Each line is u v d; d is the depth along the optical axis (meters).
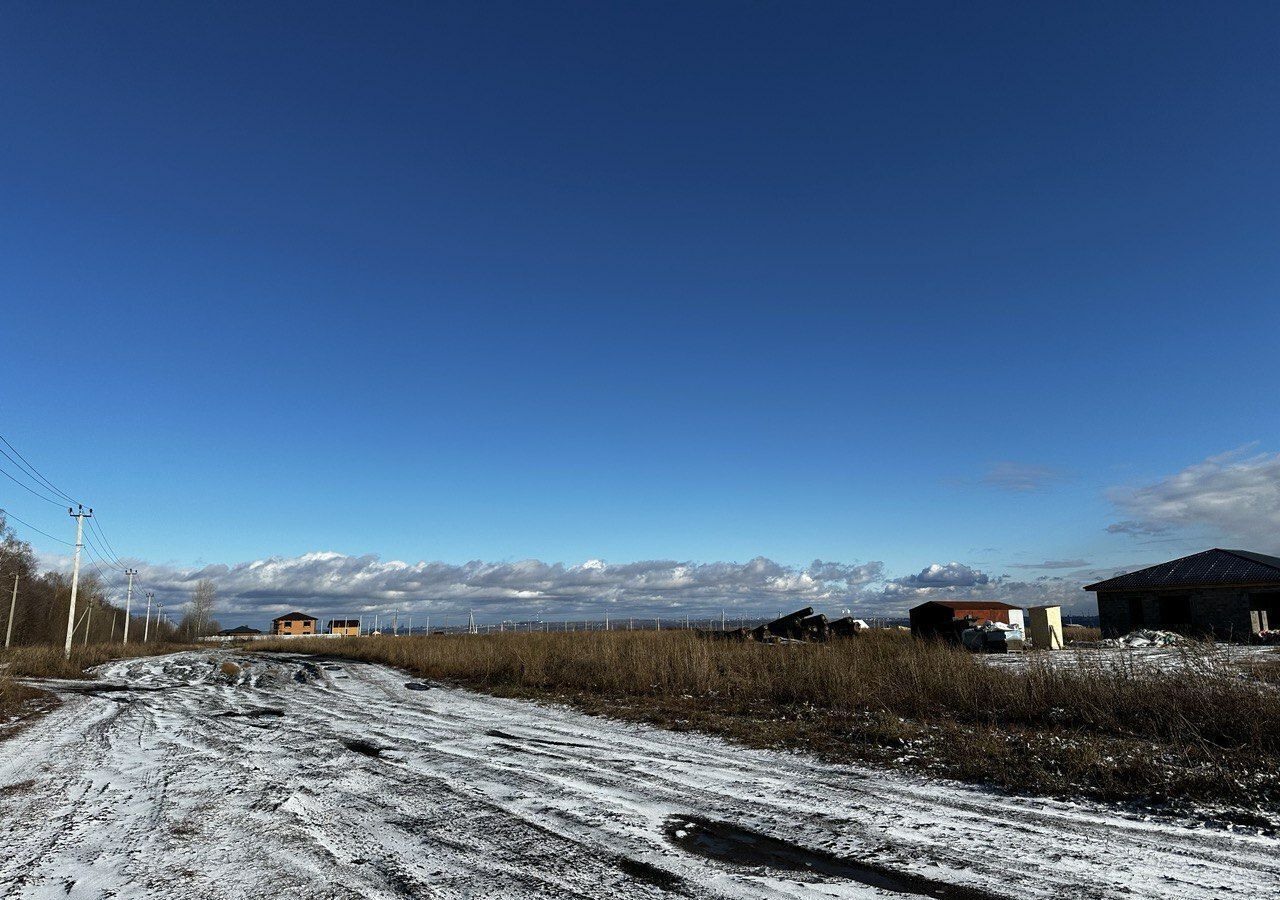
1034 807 7.73
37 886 5.64
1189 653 13.11
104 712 16.81
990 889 5.48
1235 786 7.89
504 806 8.03
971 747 10.23
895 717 12.50
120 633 100.81
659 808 7.92
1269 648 24.02
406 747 11.88
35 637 72.31
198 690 22.09
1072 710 11.98
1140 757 8.98
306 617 139.25
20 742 12.62
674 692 17.47
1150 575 34.22
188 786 9.07
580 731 13.45
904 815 7.53
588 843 6.70
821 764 10.07
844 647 21.03
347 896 5.40
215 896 5.41
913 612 32.47
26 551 71.81
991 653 26.39
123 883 5.68
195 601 109.06
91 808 8.02
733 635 33.97
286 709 17.19
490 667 24.28
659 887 5.61
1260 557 35.38
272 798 8.41
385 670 29.09
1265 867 5.84
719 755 10.88
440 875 5.85
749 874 5.88
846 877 5.79
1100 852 6.27
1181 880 5.59
